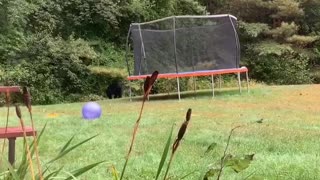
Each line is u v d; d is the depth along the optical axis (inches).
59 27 621.9
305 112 306.2
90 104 294.8
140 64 439.5
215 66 431.2
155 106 366.6
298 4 713.0
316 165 145.0
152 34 437.7
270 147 178.4
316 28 744.3
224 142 189.0
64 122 263.6
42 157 161.6
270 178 130.0
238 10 751.7
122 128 239.5
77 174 58.0
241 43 728.3
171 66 430.9
